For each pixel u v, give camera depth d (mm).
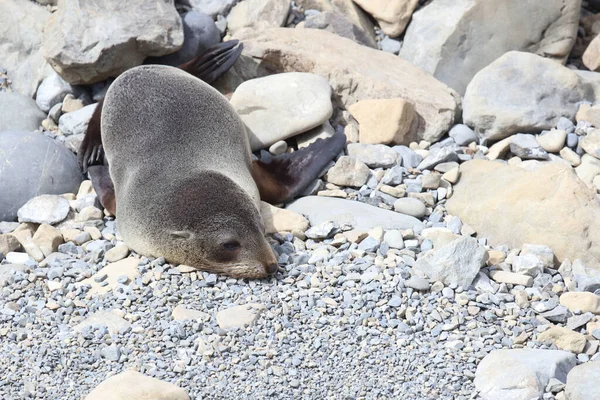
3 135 26266
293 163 25828
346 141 27234
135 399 16594
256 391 17750
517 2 29766
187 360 18672
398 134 27062
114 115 25219
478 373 18078
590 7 33750
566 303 20469
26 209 24594
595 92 28094
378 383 17984
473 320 20047
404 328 19625
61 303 20938
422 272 21328
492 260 22062
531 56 28094
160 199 22312
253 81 28141
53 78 29734
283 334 19438
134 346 19219
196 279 21719
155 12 29062
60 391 17906
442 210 24562
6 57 31719
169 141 23828
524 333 19422
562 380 17797
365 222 23562
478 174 25172
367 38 31562
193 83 25672
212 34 30734
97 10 28812
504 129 27047
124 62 28953
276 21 31328
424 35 30312
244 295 20984
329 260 22219
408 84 28594
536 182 23359
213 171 22922
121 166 24375
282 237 23250
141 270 22000
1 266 22516
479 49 29953
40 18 31516
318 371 18391
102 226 24688
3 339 19719
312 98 27266
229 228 21703
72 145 27781
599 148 25781
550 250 22047
